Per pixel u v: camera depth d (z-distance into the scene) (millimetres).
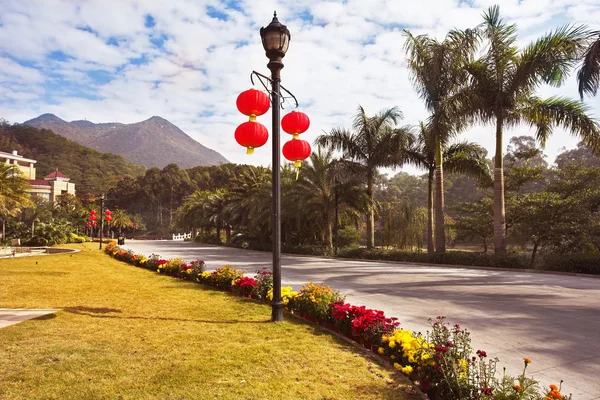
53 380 3527
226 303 7406
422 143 20578
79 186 116562
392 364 4152
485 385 3039
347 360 4238
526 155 23547
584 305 7867
